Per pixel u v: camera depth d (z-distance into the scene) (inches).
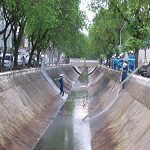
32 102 905.5
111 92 1093.8
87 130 797.9
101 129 751.7
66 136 735.7
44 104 1026.1
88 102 1269.7
